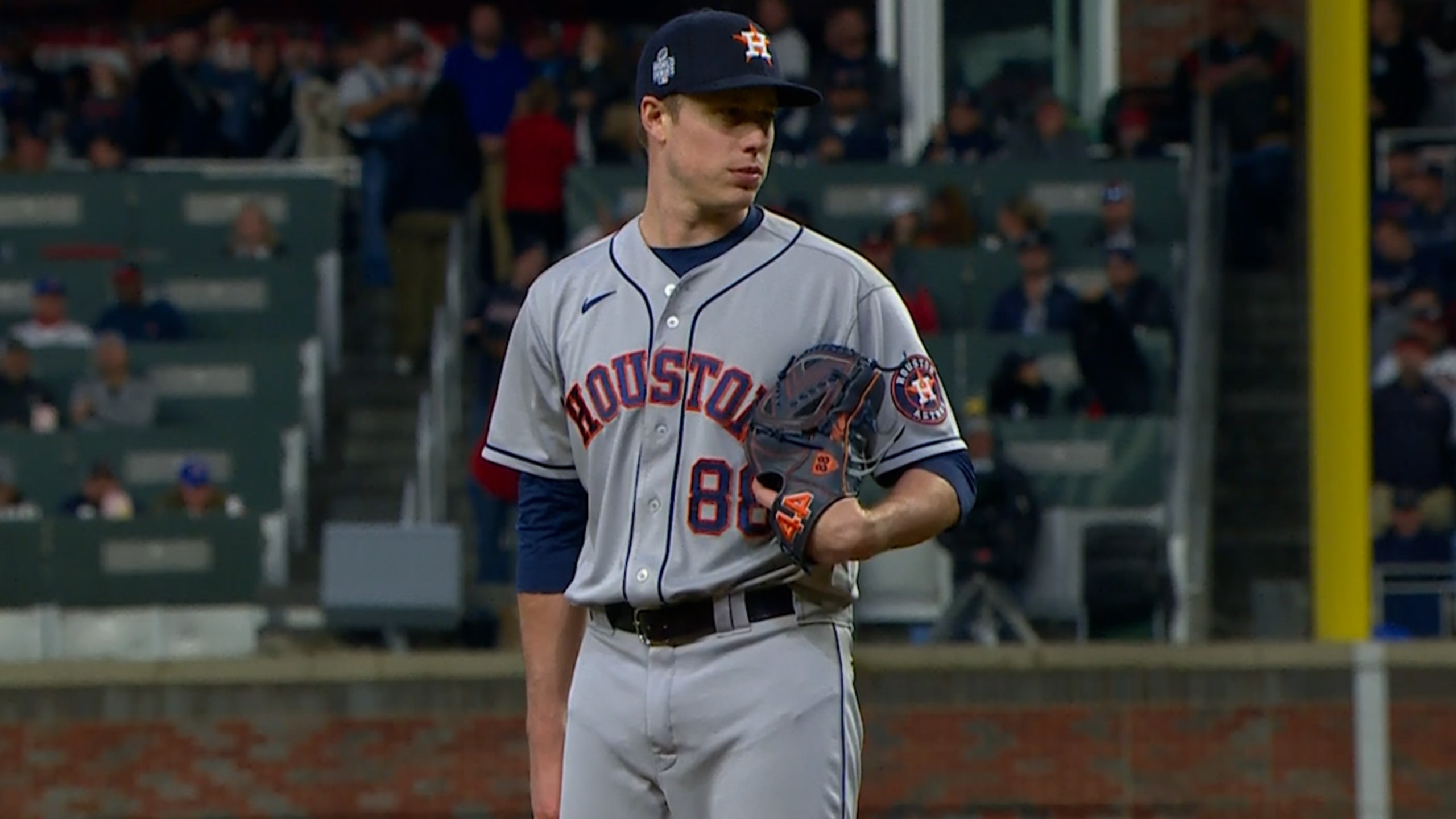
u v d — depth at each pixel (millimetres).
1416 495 47656
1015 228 49844
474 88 54469
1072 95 59750
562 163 51531
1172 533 44906
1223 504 49750
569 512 15289
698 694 14188
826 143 52938
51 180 52688
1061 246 50844
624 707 14492
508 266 53094
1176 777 40531
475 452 43219
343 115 54875
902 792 40375
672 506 14211
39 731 39875
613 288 14531
